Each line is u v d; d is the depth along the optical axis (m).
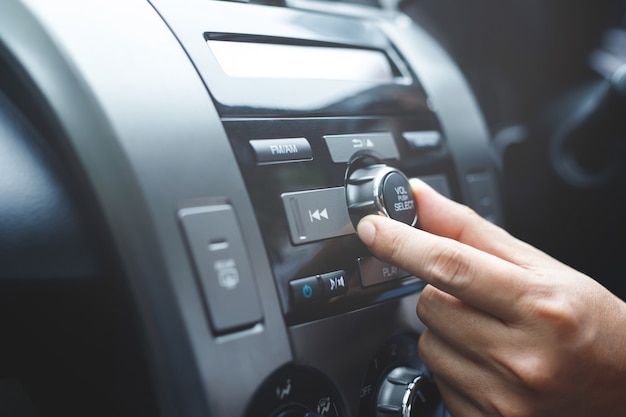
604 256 1.08
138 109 0.43
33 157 0.44
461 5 1.08
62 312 0.45
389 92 0.63
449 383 0.50
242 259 0.44
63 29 0.43
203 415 0.41
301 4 0.66
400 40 0.71
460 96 0.72
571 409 0.47
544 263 0.50
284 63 0.56
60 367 0.47
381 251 0.47
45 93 0.42
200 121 0.46
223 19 0.53
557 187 1.08
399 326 0.54
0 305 0.46
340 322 0.50
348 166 0.54
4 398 0.50
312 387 0.48
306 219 0.49
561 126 1.06
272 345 0.45
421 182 0.55
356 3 0.75
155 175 0.42
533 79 1.12
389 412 0.51
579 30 1.09
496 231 0.53
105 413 0.46
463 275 0.45
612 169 1.04
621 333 0.48
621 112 1.01
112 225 0.41
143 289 0.40
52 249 0.43
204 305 0.42
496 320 0.46
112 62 0.44
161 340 0.40
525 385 0.45
